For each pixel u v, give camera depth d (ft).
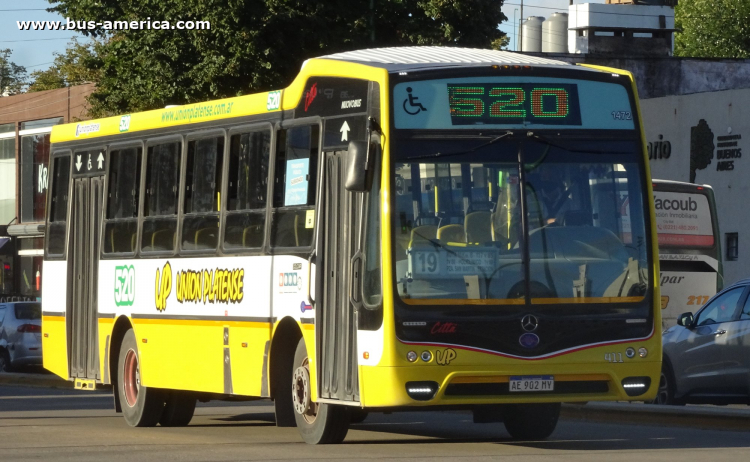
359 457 48.62
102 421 73.05
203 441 58.23
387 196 47.88
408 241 47.85
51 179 78.64
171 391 67.36
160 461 48.75
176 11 146.61
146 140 68.03
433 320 47.57
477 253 48.29
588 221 49.47
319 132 53.11
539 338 48.21
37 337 134.41
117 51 156.56
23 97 243.40
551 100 49.88
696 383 73.26
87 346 73.36
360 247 49.03
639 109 51.06
